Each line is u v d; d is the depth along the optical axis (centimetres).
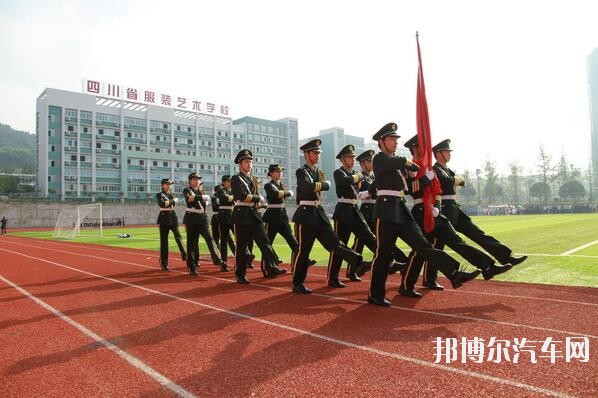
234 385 327
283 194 883
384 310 554
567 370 340
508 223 2958
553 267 875
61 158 5772
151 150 6594
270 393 311
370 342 420
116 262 1225
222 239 1080
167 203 1042
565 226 2334
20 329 508
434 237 655
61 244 2081
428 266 686
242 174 831
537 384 315
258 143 8244
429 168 626
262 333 461
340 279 838
